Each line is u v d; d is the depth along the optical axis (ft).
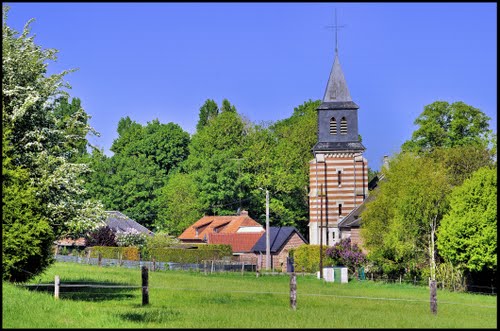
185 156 374.22
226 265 235.40
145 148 368.07
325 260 221.87
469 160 213.46
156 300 97.91
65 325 65.16
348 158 277.03
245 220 304.09
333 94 281.95
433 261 164.25
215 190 313.94
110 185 324.39
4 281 87.10
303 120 353.72
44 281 115.24
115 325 66.13
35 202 88.33
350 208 274.16
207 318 74.18
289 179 319.88
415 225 167.43
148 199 331.98
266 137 340.59
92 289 109.70
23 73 98.68
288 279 192.85
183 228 318.24
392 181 183.32
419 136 259.39
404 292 144.46
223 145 338.34
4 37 99.30
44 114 99.86
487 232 145.69
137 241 271.28
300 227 345.31
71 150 106.63
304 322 72.08
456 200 152.46
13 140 97.86
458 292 153.07
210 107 423.23
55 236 98.99
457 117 254.47
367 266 202.39
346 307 97.04
